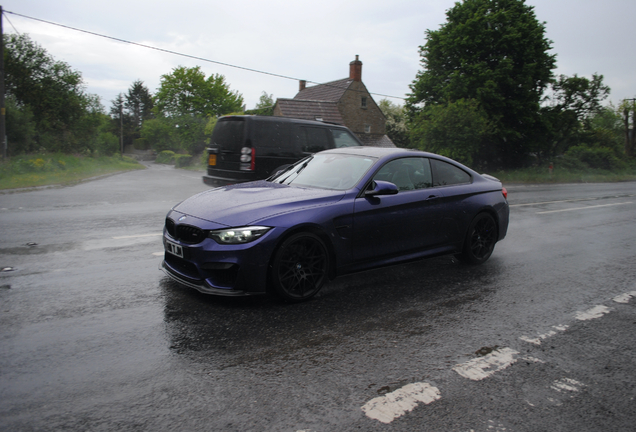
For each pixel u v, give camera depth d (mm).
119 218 7773
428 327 3328
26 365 2527
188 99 65000
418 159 4867
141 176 23750
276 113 35188
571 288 4516
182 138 58844
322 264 3834
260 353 2787
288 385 2410
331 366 2648
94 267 4590
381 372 2596
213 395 2283
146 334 3010
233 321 3291
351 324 3320
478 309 3773
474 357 2848
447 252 4938
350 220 3973
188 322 3240
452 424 2105
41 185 14023
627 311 3859
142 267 4629
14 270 4414
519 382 2543
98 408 2131
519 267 5301
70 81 32625
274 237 3467
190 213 3775
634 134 50062
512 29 28469
